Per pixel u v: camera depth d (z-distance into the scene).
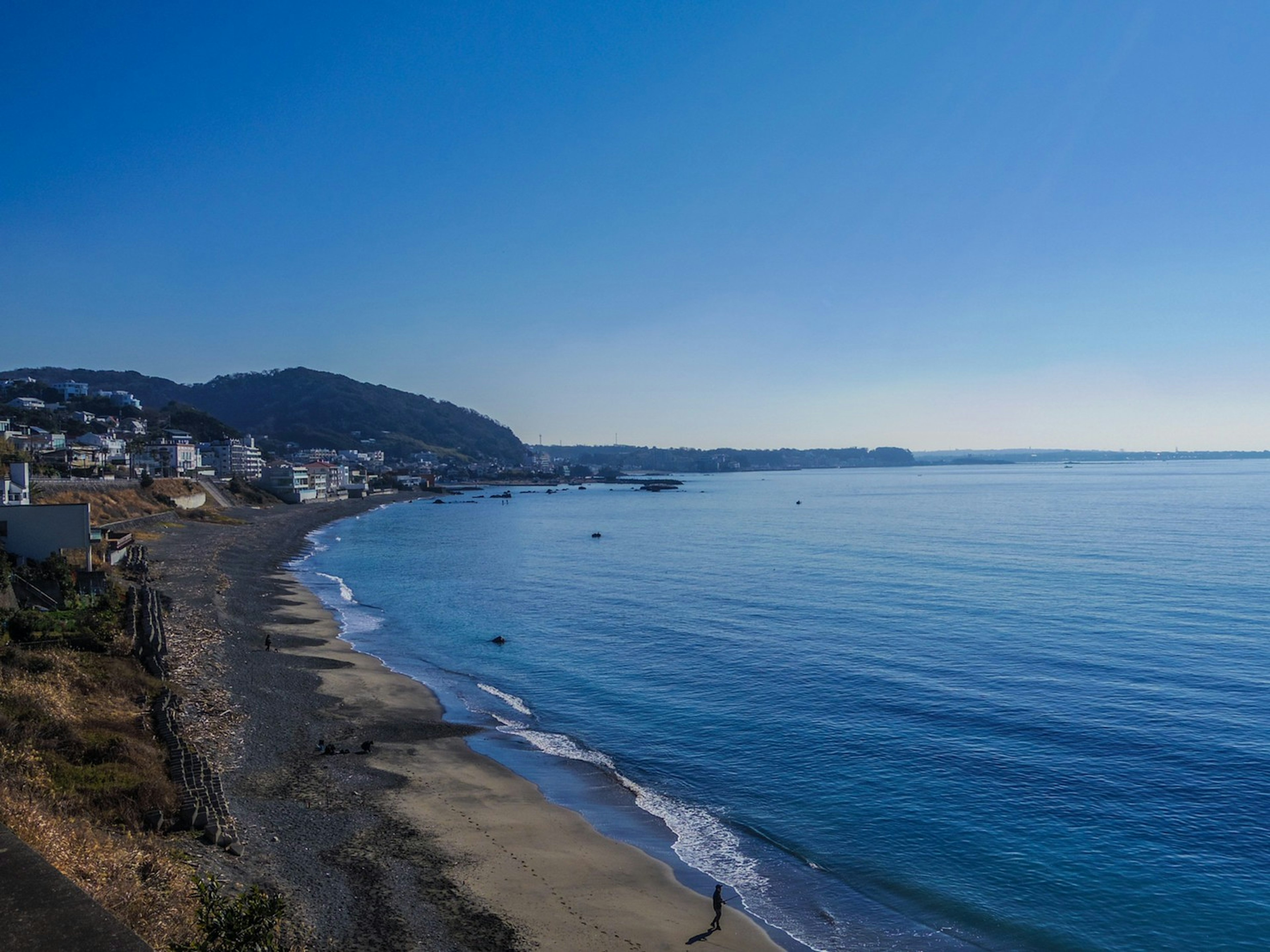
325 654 59.22
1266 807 33.53
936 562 106.50
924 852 30.52
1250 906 26.88
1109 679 50.91
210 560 98.75
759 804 34.75
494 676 55.00
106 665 42.06
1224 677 50.56
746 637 65.50
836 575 98.31
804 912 26.59
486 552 130.00
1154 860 29.81
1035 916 26.42
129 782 27.36
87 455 169.00
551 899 26.47
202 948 14.23
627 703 48.56
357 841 29.36
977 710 45.62
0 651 38.88
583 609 79.62
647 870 28.92
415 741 41.47
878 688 50.22
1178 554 107.19
